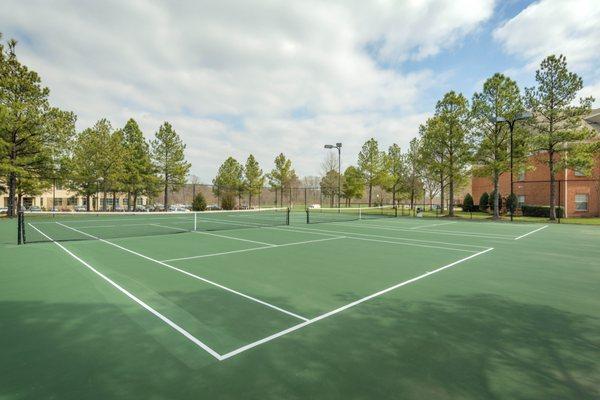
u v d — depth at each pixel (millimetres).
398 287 6539
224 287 6406
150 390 3010
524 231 18094
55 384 3102
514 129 27562
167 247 11195
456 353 3785
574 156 25516
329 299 5738
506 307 5387
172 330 4375
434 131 30422
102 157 33938
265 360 3592
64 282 6641
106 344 3953
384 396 2941
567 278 7387
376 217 30000
